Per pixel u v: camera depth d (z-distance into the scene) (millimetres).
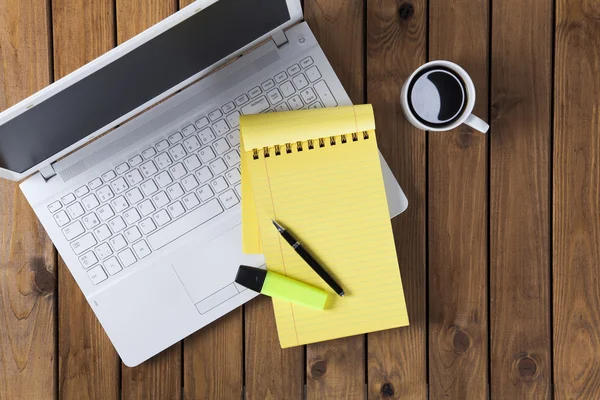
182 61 606
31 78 738
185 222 705
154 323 707
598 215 760
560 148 757
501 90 752
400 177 749
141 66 558
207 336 748
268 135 676
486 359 756
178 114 700
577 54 752
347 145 683
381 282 691
